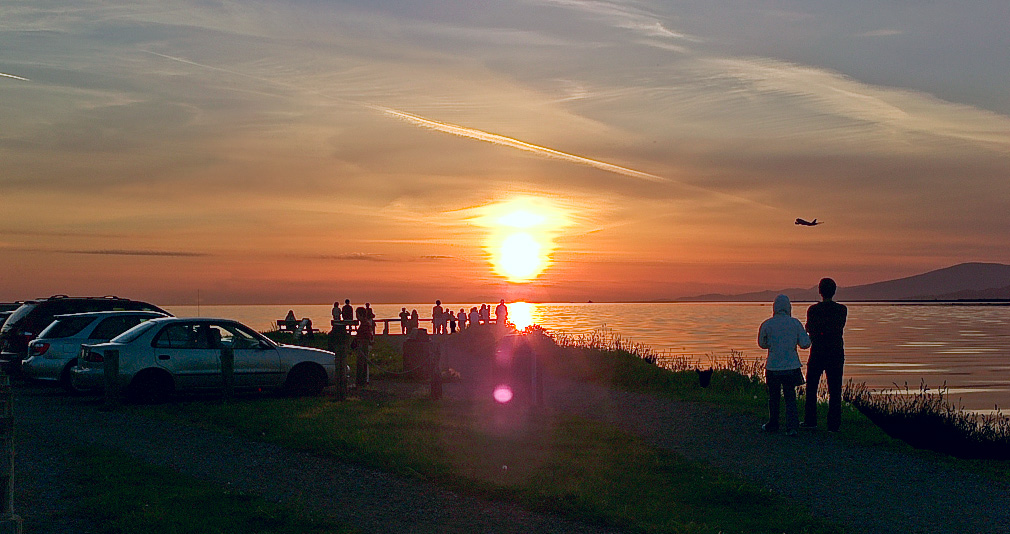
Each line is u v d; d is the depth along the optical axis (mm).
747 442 11766
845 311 12609
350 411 13930
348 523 7496
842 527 7777
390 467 9570
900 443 11750
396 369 21594
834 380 12578
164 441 11305
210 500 8070
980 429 13266
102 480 8797
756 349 47000
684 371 20656
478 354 27312
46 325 20016
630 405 15562
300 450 10695
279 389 16625
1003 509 8453
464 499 8422
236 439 11508
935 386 29219
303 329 35438
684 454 10867
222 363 15312
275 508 7777
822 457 10789
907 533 7633
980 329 91125
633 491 8844
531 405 15266
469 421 13117
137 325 16938
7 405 9781
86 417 13531
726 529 7633
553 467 9758
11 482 6078
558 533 7363
